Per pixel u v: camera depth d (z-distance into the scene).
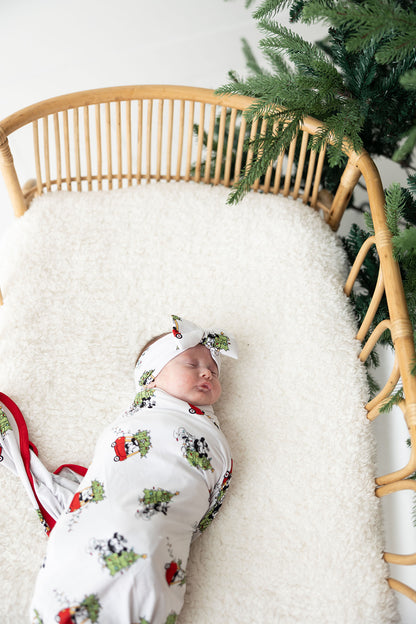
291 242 1.68
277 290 1.65
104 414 1.53
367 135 1.56
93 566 1.12
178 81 2.57
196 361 1.49
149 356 1.52
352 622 1.24
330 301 1.61
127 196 1.77
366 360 1.62
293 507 1.37
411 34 1.02
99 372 1.57
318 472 1.41
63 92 2.57
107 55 2.67
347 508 1.36
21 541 1.34
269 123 1.44
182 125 1.73
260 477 1.42
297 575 1.29
